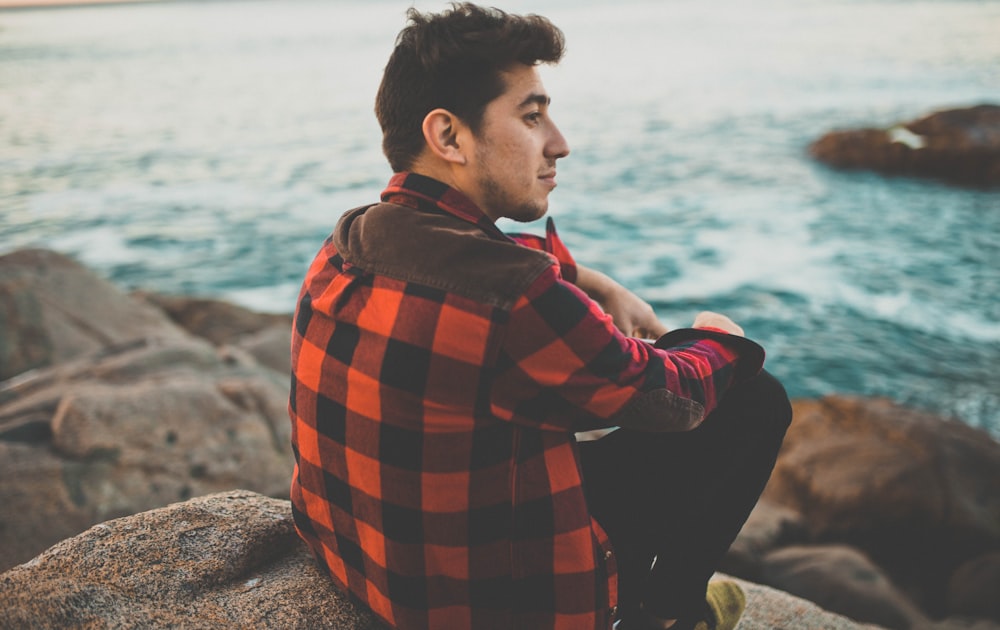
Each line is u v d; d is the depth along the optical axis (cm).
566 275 162
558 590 119
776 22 7762
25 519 352
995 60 3825
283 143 2594
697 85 3494
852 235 1295
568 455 117
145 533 157
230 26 16088
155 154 2458
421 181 117
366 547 123
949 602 441
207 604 144
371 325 111
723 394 127
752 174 1797
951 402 760
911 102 2775
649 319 167
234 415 430
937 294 1016
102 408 405
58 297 732
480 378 106
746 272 1125
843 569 413
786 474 536
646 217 1454
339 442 117
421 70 115
